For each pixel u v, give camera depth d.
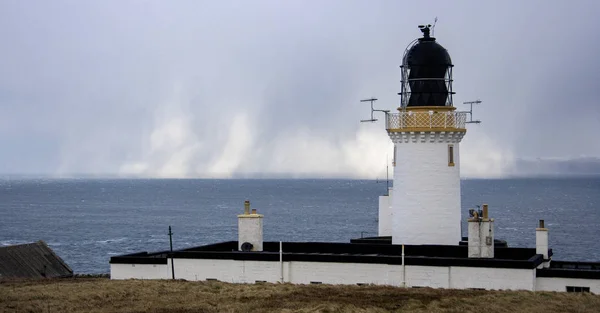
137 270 64.88
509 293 55.03
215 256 62.78
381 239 73.06
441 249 64.25
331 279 60.34
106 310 51.31
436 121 66.88
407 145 68.06
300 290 56.53
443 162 67.38
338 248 66.81
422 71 68.88
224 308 51.47
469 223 60.03
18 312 50.69
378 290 56.19
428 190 67.38
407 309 50.62
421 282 58.56
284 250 67.62
